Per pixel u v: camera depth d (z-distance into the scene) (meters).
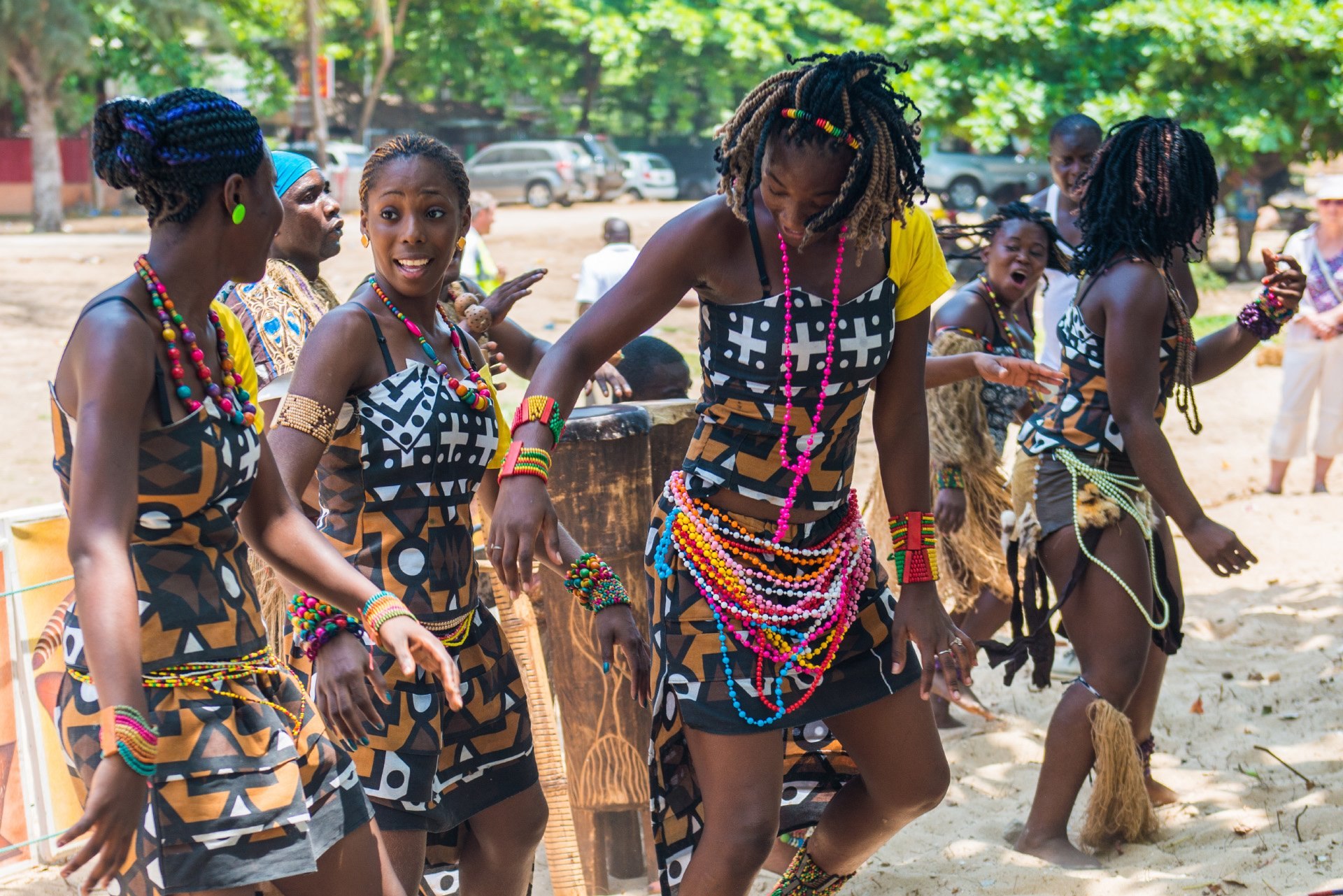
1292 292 3.90
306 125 35.41
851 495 3.01
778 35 29.75
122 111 2.19
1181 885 3.57
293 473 2.64
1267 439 9.70
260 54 32.06
